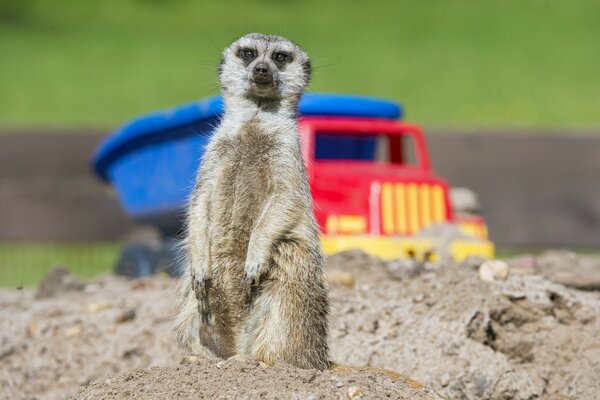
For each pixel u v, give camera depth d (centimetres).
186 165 1284
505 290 956
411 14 4250
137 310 1052
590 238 1677
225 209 804
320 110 1267
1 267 1689
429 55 3666
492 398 873
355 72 3434
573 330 942
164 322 1020
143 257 1348
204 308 796
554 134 1683
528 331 947
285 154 806
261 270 766
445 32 3984
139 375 727
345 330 938
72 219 1664
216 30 3994
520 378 881
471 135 1678
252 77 828
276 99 850
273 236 774
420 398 710
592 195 1677
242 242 805
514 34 3959
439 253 1116
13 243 1661
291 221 780
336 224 1130
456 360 898
